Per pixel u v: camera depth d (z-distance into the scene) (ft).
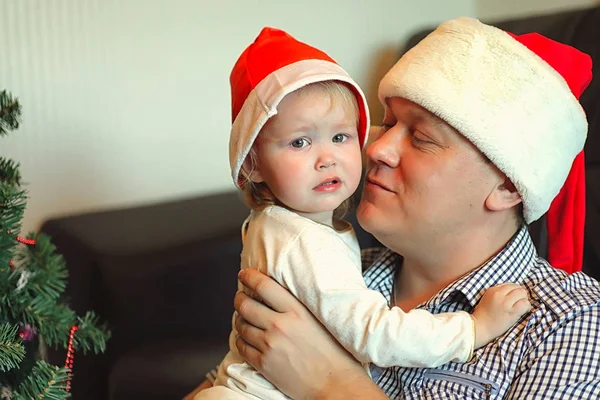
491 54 3.33
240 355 3.51
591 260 4.85
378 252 4.32
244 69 3.42
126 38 5.41
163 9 5.53
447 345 3.11
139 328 4.77
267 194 3.50
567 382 3.09
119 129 5.50
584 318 3.21
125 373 4.66
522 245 3.61
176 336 4.90
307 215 3.41
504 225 3.59
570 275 3.53
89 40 5.27
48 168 5.25
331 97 3.26
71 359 3.73
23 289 3.16
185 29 5.65
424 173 3.38
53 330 3.15
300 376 3.31
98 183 5.48
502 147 3.23
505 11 7.07
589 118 5.07
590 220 4.90
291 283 3.24
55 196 5.31
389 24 6.77
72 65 5.23
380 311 3.07
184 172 5.87
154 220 5.28
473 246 3.57
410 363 3.08
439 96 3.26
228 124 6.01
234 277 5.09
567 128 3.38
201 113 5.85
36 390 2.99
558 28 5.52
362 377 3.31
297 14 6.20
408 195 3.45
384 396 3.23
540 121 3.30
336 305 3.12
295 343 3.31
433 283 3.76
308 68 3.24
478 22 3.52
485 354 3.28
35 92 5.12
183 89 5.73
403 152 3.50
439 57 3.38
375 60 6.75
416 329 3.05
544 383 3.11
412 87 3.34
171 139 5.75
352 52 6.60
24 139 5.13
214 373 4.15
